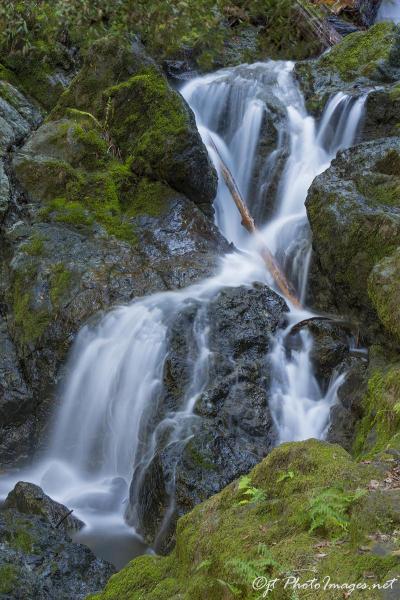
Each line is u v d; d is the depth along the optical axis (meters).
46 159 9.68
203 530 3.82
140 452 6.94
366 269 7.55
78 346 7.81
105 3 10.82
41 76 11.94
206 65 12.44
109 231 8.86
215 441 6.22
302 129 10.58
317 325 7.55
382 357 6.95
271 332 7.56
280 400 7.12
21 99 11.42
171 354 7.20
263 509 3.71
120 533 6.32
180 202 9.19
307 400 7.21
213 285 8.10
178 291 8.02
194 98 11.33
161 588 3.76
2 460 7.75
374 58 11.39
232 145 10.80
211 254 8.76
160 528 6.00
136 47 10.66
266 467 4.07
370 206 7.82
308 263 8.71
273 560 3.17
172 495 5.97
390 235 7.41
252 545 3.42
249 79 11.40
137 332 7.55
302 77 11.41
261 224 10.21
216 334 7.38
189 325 7.42
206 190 9.39
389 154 8.30
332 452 3.97
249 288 7.88
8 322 8.40
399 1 15.85
